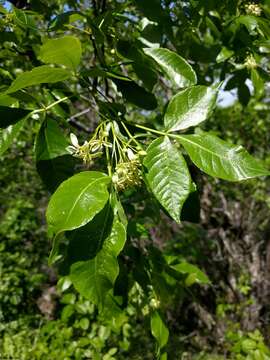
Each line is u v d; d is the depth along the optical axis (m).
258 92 0.48
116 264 0.23
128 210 0.45
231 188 1.55
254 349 0.83
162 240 1.49
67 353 0.82
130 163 0.25
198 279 0.40
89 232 0.23
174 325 1.53
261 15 0.43
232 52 0.42
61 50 0.25
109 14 0.35
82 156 0.28
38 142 0.32
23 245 1.74
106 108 0.31
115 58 0.39
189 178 0.24
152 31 0.39
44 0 0.54
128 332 0.83
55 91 0.41
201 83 0.45
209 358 1.31
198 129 0.38
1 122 0.30
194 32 0.43
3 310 1.45
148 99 0.38
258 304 1.50
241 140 1.56
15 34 0.43
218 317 1.43
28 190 1.74
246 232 1.59
